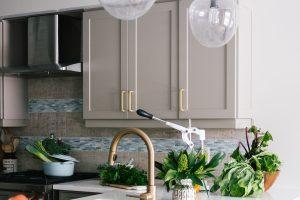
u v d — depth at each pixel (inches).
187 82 140.3
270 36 144.3
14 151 185.2
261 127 144.9
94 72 156.3
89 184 148.8
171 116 142.6
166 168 97.8
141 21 148.0
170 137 157.6
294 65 141.3
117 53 152.3
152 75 146.0
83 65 158.2
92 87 156.6
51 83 181.5
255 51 146.3
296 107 140.7
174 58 142.4
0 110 175.0
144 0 78.0
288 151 141.4
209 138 152.2
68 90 178.2
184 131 126.9
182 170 95.6
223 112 135.0
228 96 134.4
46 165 161.0
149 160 88.2
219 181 114.1
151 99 146.2
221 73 135.6
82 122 175.0
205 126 139.0
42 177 156.9
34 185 148.9
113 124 154.1
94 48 156.3
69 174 162.1
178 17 141.7
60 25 164.7
